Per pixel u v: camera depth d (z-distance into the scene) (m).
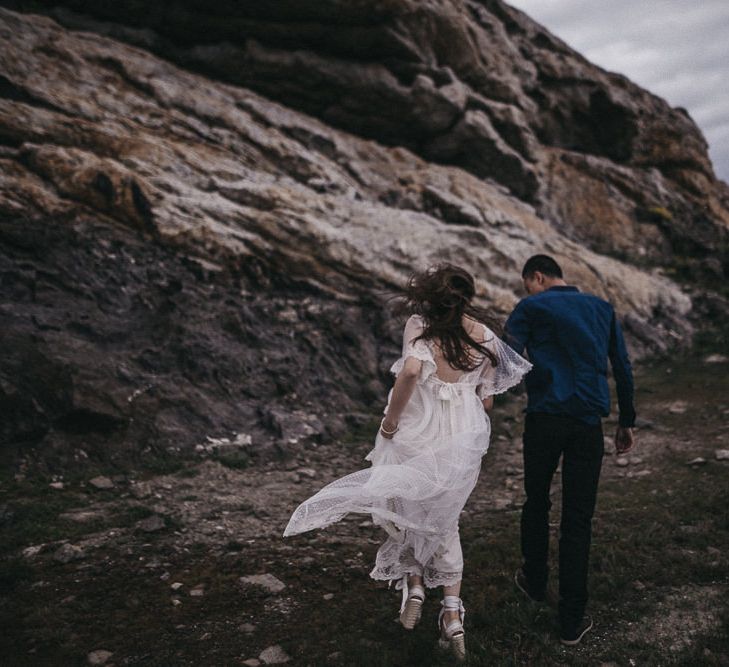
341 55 11.28
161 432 5.43
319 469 5.42
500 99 13.51
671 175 17.03
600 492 4.74
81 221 7.07
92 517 4.21
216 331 6.71
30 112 7.62
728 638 2.77
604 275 10.64
